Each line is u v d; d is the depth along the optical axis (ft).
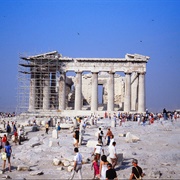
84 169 94.53
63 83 324.80
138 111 317.63
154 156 110.93
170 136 156.97
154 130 182.60
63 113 310.45
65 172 92.48
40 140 149.69
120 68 322.75
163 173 90.02
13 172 95.14
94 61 324.60
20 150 132.67
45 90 321.32
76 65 325.42
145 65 321.52
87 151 115.85
